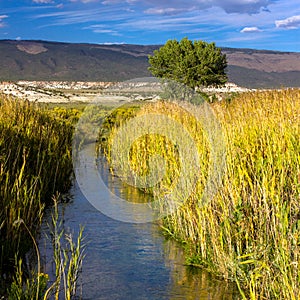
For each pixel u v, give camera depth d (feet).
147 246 23.75
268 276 16.90
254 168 22.40
